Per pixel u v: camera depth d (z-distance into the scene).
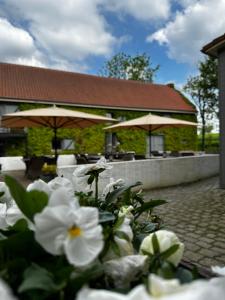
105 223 0.94
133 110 23.78
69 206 0.70
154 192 8.12
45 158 9.59
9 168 13.88
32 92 20.34
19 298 0.65
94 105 21.89
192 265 1.00
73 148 21.06
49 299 0.66
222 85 8.50
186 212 5.84
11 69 21.73
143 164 8.40
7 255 0.72
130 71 37.41
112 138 23.20
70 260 0.62
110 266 0.76
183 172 9.78
